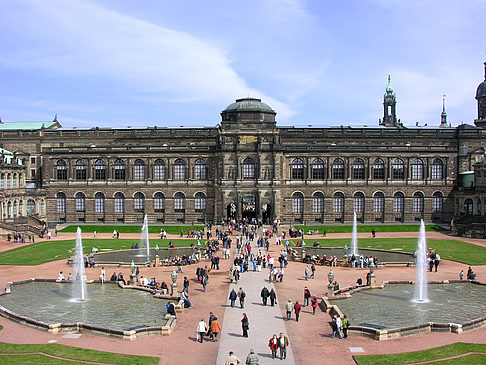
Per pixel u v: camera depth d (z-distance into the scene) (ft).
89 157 432.66
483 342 130.52
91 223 427.33
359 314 157.99
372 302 173.06
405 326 144.97
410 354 121.60
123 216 431.02
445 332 139.85
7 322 148.36
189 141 466.70
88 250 291.58
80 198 433.89
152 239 344.28
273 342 119.96
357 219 426.51
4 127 514.68
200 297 181.47
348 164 424.05
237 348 127.13
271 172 410.52
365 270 236.43
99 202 433.07
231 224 386.11
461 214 411.75
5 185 386.73
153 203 429.38
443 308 165.27
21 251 288.51
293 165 424.87
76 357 118.83
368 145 423.23
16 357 118.01
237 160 411.54
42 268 237.45
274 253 285.02
